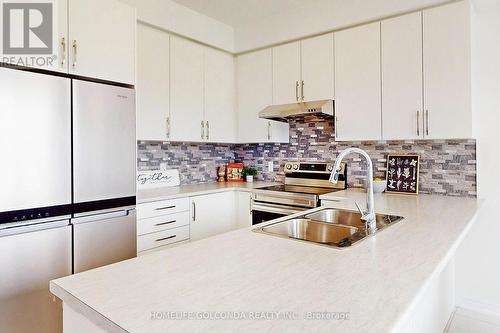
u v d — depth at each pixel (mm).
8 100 1696
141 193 2779
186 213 2818
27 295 1770
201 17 3168
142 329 657
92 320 742
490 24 2400
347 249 1180
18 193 1731
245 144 3930
